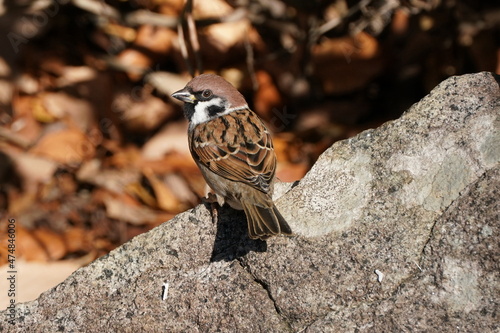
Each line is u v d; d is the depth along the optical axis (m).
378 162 8.21
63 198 13.20
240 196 8.31
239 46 14.83
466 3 14.27
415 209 7.84
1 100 14.48
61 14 15.41
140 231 12.62
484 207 7.52
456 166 7.92
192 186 13.31
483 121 8.09
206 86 9.48
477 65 14.18
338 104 14.76
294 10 14.90
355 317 7.35
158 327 7.80
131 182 13.39
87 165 13.70
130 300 7.99
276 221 7.84
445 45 14.36
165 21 14.80
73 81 14.79
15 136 14.13
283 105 14.81
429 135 8.19
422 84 14.58
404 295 7.35
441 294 7.29
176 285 7.98
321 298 7.54
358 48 14.80
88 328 7.93
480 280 7.25
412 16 14.53
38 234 12.36
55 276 10.66
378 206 7.94
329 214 8.02
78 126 14.42
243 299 7.73
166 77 14.73
